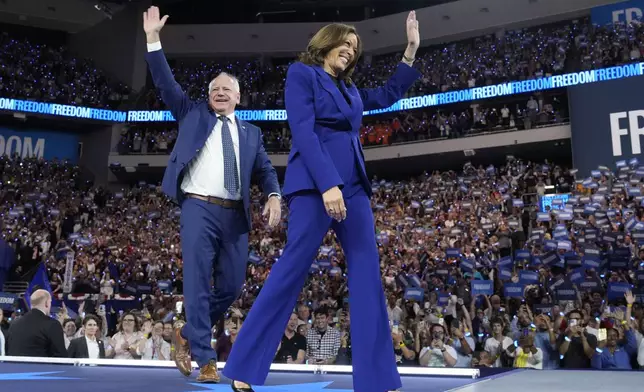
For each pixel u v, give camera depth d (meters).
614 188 18.02
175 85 3.32
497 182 22.95
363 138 28.22
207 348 2.92
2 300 10.69
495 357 8.39
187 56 32.84
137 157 29.20
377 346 2.08
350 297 2.12
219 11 34.34
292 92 2.16
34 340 5.04
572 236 15.90
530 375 2.95
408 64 2.54
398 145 27.17
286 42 32.25
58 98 28.45
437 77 27.94
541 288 11.91
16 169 26.66
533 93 25.75
